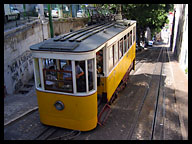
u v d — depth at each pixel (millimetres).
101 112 6922
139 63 18234
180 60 18219
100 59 7305
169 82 12227
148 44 38531
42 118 6539
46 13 18969
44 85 6160
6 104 8344
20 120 7039
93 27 8406
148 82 12016
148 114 7883
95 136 6219
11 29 10133
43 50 5734
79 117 6020
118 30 8516
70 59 5582
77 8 22781
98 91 7371
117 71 8516
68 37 6555
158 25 26438
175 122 7320
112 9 19469
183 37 17172
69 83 5867
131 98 9492
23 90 10164
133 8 20047
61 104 6023
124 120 7344
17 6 18656
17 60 10211
